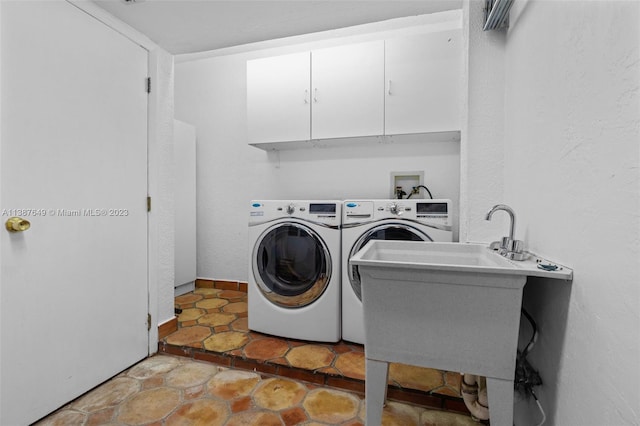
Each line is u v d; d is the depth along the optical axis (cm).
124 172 163
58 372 131
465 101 147
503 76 133
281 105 225
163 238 193
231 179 289
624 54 58
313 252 189
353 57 209
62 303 133
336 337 182
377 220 181
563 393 81
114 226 157
